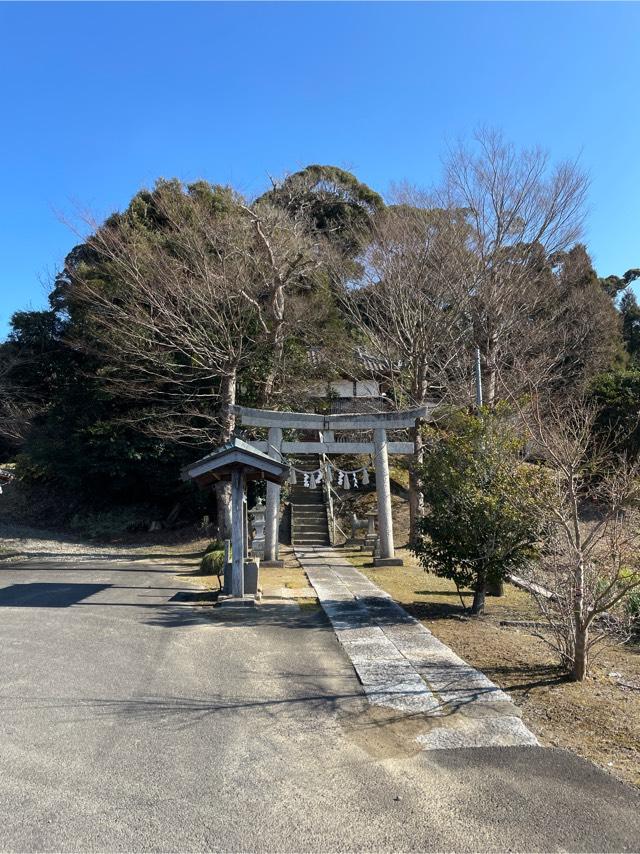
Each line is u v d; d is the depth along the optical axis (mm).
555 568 6098
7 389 23109
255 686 5430
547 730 4461
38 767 3893
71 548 17656
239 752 4113
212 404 17891
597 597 5754
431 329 18297
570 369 21625
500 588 9820
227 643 6902
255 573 9508
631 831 3176
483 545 8062
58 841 3096
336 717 4715
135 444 18734
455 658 6254
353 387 25031
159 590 10672
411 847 3053
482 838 3119
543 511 6504
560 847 3043
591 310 22031
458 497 8133
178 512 20781
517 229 18391
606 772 3801
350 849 3043
